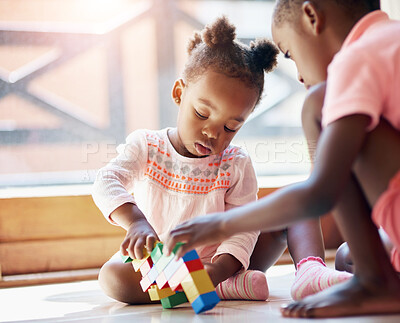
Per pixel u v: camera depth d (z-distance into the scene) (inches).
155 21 90.5
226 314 32.8
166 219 45.6
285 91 95.6
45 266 60.9
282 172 80.4
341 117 25.8
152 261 36.8
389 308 27.7
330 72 27.9
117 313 36.4
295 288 36.9
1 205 60.3
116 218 41.3
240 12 93.1
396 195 26.7
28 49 82.0
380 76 26.5
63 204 61.7
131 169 45.8
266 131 94.0
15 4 80.7
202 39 45.9
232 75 43.9
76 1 84.7
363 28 30.3
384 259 28.6
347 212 28.8
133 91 89.7
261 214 27.0
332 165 25.5
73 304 42.3
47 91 83.5
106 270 41.5
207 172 46.7
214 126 44.2
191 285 32.1
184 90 46.4
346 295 28.2
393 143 26.5
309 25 32.3
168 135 48.3
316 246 41.9
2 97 80.4
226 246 41.7
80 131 84.8
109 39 87.8
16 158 79.7
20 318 35.9
